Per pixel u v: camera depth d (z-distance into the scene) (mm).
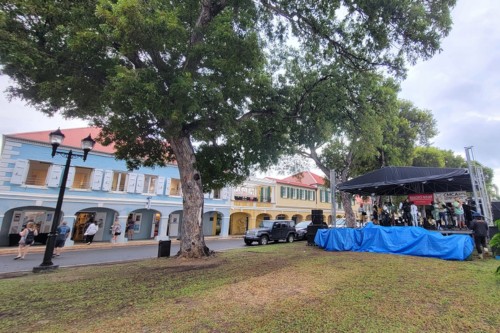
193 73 7301
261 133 10852
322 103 11391
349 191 15180
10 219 17344
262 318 3877
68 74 6844
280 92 11633
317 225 14633
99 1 5977
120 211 21359
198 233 9734
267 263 8445
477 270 6961
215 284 5863
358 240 11508
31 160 17734
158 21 5914
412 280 5977
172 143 9953
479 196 10359
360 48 9617
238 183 12656
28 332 3525
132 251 15719
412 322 3715
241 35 7570
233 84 7672
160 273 7180
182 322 3762
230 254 10742
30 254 14062
